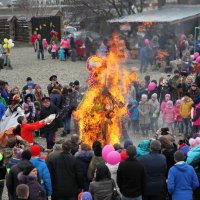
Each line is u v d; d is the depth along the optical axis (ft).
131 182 30.73
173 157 33.88
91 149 36.04
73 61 111.65
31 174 28.86
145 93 61.16
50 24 152.87
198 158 33.14
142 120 56.70
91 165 32.53
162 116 58.59
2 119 50.55
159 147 31.99
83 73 96.02
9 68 103.09
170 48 98.53
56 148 32.71
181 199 30.89
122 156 33.12
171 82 62.18
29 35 153.69
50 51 122.62
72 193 32.09
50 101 51.62
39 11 205.36
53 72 97.66
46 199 29.73
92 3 143.54
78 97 57.57
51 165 32.01
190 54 98.12
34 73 97.09
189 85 61.41
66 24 157.07
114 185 30.09
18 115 50.29
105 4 143.23
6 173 34.68
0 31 165.99
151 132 58.39
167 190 32.48
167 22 109.29
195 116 53.52
